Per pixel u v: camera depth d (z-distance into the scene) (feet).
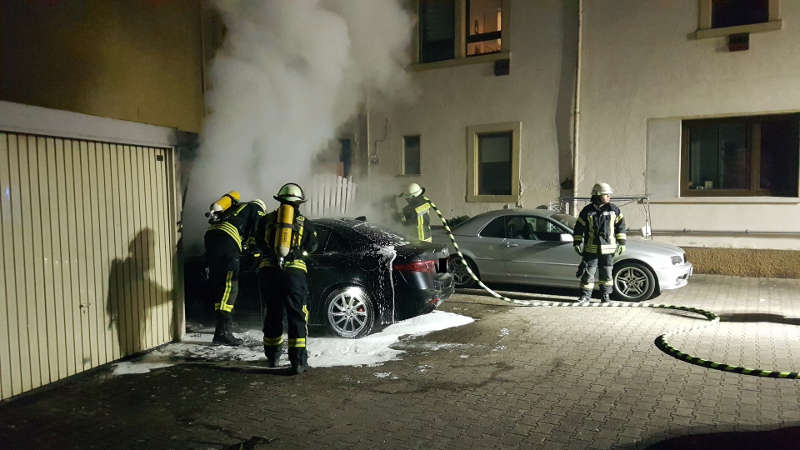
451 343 20.48
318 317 21.38
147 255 19.74
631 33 37.63
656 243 29.09
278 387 16.22
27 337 15.58
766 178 35.58
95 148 17.67
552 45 40.06
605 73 38.50
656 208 37.70
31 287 15.69
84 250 17.30
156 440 12.94
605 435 12.78
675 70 36.65
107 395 15.67
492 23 42.70
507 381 16.47
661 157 37.42
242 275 22.07
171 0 20.35
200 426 13.65
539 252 29.35
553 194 40.70
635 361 18.19
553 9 39.86
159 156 20.30
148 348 19.77
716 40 35.53
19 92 15.03
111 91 17.81
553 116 40.37
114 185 18.38
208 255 20.58
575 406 14.51
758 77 34.65
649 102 37.45
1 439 13.03
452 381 16.55
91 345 17.57
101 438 13.07
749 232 35.27
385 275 21.21
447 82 43.75
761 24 34.19
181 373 17.49
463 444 12.50
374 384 16.38
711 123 36.68
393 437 12.92
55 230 16.35
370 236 22.07
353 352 19.51
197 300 23.16
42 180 15.97
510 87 41.60
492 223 31.24
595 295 30.55
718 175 36.81
